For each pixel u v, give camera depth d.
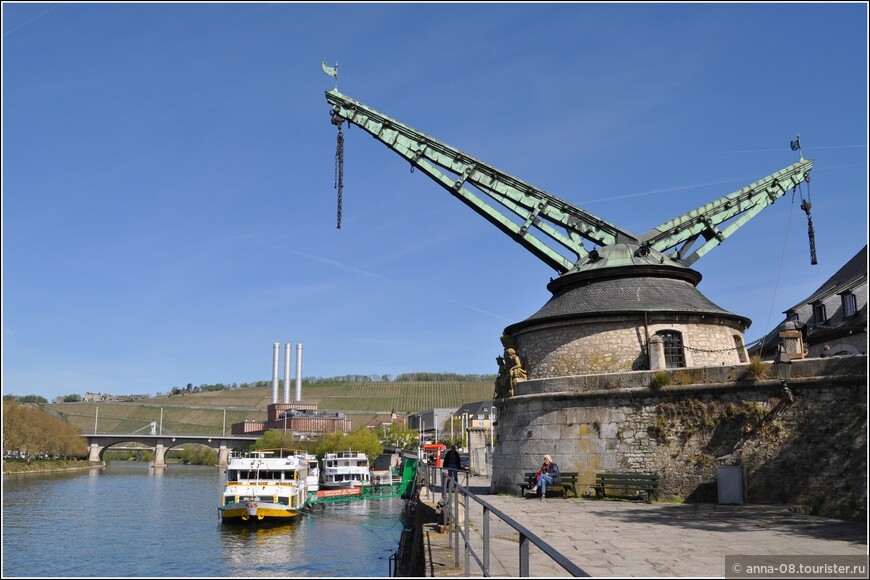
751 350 44.03
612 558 12.13
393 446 117.12
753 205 30.34
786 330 21.34
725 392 20.55
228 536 41.91
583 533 15.07
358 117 30.06
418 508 25.33
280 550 37.03
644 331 25.64
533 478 23.08
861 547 12.88
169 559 34.62
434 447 68.81
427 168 29.50
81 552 36.56
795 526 15.71
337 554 35.84
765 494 19.33
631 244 28.36
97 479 98.06
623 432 22.30
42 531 43.94
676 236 29.22
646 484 21.02
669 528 15.65
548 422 24.08
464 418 117.75
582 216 29.12
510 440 25.59
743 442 19.98
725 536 14.38
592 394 23.03
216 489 79.44
